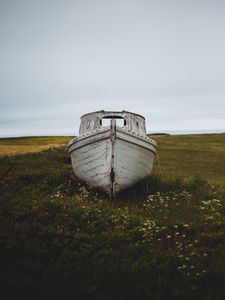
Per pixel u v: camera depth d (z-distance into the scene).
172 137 72.31
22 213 12.79
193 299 7.81
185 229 11.73
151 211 13.66
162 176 21.02
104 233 11.20
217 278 8.59
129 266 9.15
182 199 15.48
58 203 13.80
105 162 15.53
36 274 8.84
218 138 68.31
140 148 16.30
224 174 26.86
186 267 9.10
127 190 16.62
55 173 19.89
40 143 57.00
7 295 7.89
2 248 10.00
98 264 9.22
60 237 10.84
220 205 14.52
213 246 10.59
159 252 9.94
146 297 7.86
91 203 14.24
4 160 25.72
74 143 16.92
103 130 15.52
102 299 7.82
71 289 8.20
